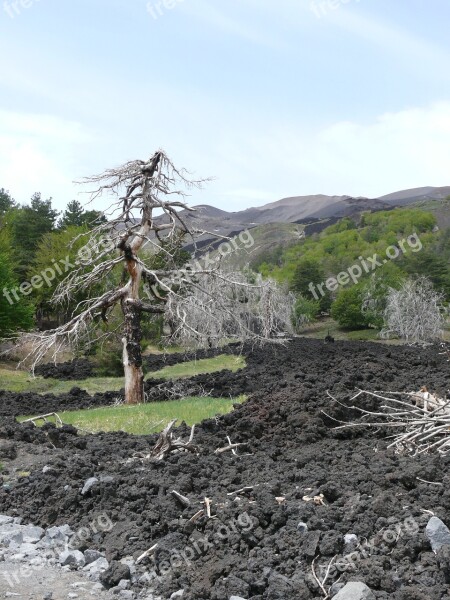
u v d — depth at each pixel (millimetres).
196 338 21125
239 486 7832
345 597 5188
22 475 9086
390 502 6711
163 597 5793
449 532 5852
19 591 5914
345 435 11234
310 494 7301
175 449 9992
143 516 7172
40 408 19609
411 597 5203
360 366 21125
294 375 19078
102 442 11281
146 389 22234
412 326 42062
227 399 18438
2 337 30469
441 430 9398
